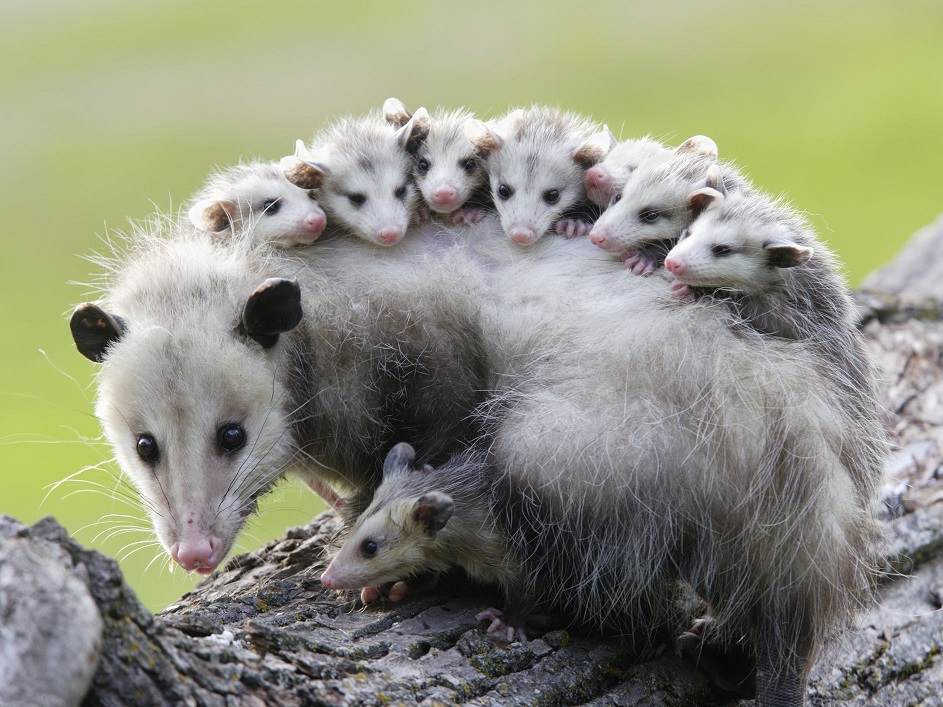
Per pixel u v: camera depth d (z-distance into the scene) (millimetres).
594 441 4168
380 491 4301
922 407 5633
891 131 15516
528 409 4344
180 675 2736
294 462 4629
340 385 4547
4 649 2318
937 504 4918
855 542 4113
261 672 2955
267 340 4258
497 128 5398
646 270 4555
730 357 4164
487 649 3748
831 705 4078
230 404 4168
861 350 4512
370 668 3314
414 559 4188
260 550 4691
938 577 4672
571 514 4203
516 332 4527
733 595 4090
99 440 5176
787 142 15469
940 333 6219
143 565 8438
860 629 4363
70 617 2406
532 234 4688
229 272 4461
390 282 4637
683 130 15688
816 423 4043
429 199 4902
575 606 4242
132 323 4258
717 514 4059
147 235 4984
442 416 4574
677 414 4113
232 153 15398
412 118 5242
